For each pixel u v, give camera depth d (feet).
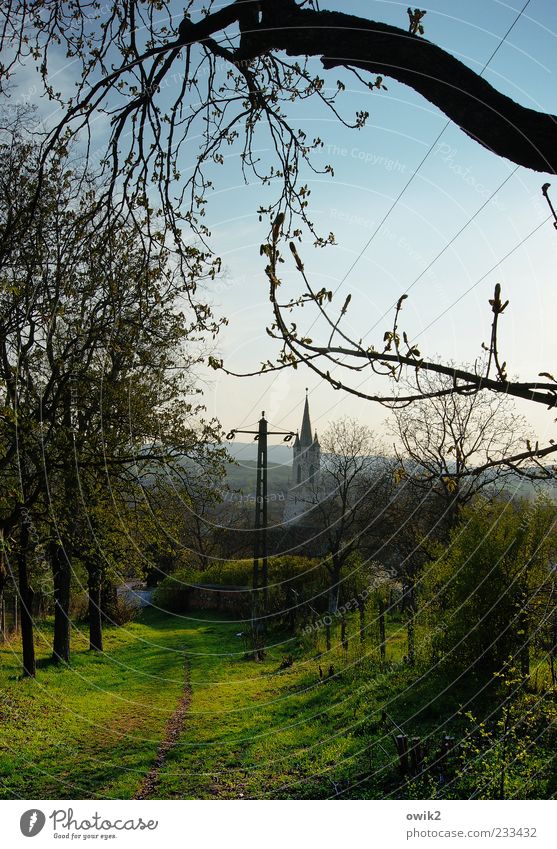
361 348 6.95
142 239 13.96
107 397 44.50
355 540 96.32
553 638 35.65
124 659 79.56
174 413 49.57
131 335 31.81
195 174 15.01
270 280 6.86
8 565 48.37
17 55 14.17
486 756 28.73
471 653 43.01
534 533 41.24
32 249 20.42
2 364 37.45
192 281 14.46
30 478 40.83
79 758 39.06
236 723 48.37
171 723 49.49
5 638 72.95
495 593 42.16
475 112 7.79
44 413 39.37
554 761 26.14
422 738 34.06
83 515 48.57
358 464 94.89
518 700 30.45
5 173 27.22
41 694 53.26
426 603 49.83
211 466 48.67
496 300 6.90
